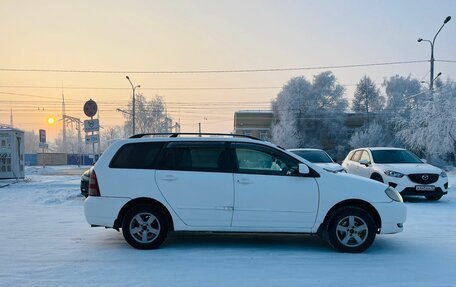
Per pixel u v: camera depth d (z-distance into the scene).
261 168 6.35
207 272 5.19
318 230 6.19
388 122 55.62
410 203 12.03
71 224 8.57
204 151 6.44
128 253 6.09
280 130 59.53
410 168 12.16
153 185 6.27
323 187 6.20
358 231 6.18
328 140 63.25
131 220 6.27
